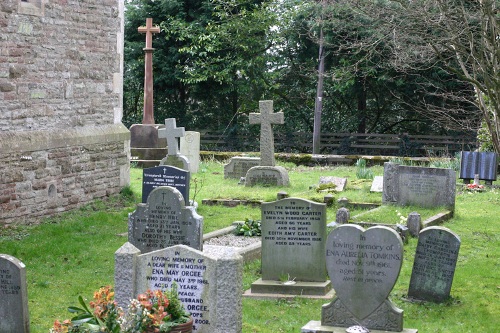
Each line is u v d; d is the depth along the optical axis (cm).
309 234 1009
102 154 1631
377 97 3241
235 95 3469
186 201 1322
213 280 764
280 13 3222
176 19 3228
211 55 3338
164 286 779
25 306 793
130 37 3375
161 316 700
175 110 3466
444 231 962
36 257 1154
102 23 1630
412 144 3047
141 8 3319
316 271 1011
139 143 2339
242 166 2095
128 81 3419
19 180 1380
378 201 1686
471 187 1927
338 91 3297
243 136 3369
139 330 692
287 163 2580
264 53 3344
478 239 1341
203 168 2345
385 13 2122
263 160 1977
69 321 689
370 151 3156
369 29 2442
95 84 1617
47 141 1448
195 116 3534
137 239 1056
